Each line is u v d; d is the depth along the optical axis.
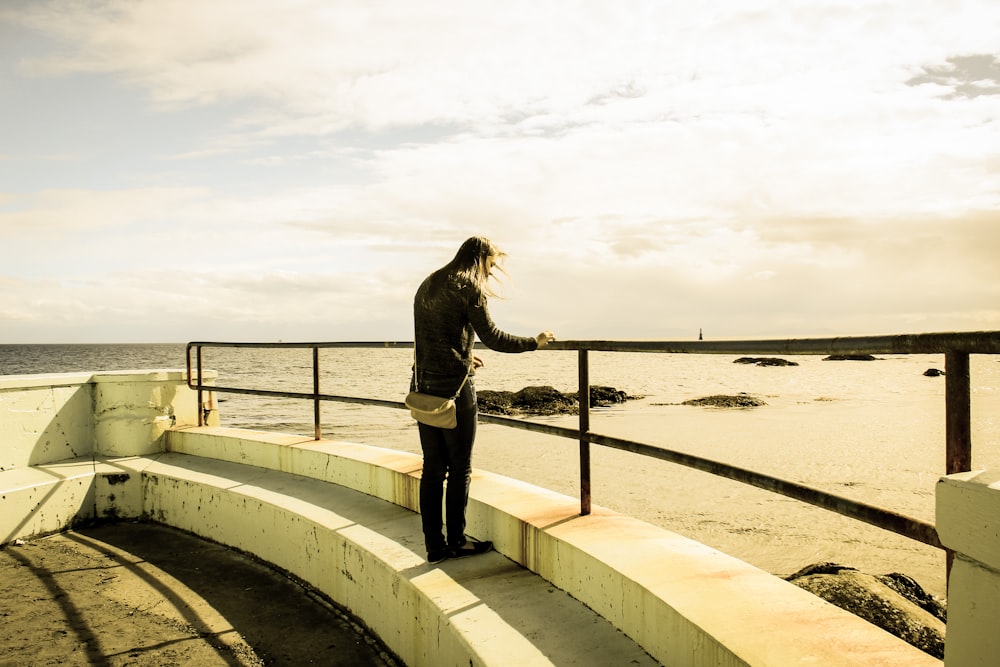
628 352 3.09
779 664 1.97
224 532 5.08
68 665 3.25
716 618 2.27
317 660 3.35
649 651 2.50
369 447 5.55
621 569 2.71
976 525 1.42
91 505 5.62
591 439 3.38
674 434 16.61
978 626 1.43
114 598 4.08
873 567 6.68
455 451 3.50
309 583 4.27
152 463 6.11
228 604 4.01
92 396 6.47
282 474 5.60
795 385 39.38
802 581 4.60
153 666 3.26
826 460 12.67
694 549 2.94
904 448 13.96
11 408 5.83
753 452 13.70
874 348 1.96
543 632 2.68
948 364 1.78
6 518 5.06
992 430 16.62
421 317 3.47
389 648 3.42
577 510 3.58
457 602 2.97
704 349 2.64
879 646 2.08
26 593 4.15
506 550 3.58
